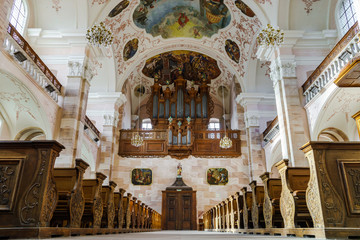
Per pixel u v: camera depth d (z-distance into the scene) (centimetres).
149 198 2072
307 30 1506
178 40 2153
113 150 2056
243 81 2138
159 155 2152
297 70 1445
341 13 1473
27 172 458
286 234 602
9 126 1445
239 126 2186
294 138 1315
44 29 1489
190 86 2542
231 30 1956
